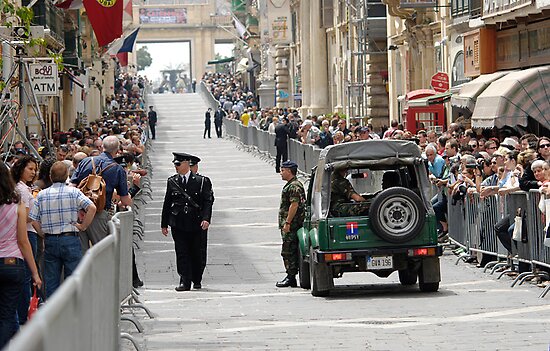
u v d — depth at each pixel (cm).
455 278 2586
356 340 1717
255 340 1745
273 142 6762
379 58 6862
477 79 4384
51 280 1862
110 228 1351
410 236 2255
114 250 1291
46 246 1861
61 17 5838
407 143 2308
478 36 4525
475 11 4650
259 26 12369
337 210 2303
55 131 5419
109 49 7688
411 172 2345
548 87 3806
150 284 2675
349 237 2270
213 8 18850
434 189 3238
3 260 1573
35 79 3148
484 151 3322
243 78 14325
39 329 647
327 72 9050
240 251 3338
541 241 2314
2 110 2973
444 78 4800
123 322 1950
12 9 2806
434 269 2300
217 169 6519
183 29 18788
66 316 737
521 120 3803
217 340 1756
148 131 8962
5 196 1583
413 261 2311
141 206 4222
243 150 8056
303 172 5569
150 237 3722
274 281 2709
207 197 2544
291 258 2561
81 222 1905
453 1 4916
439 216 3183
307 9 9381
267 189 5316
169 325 1938
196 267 2552
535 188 2386
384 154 2300
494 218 2620
